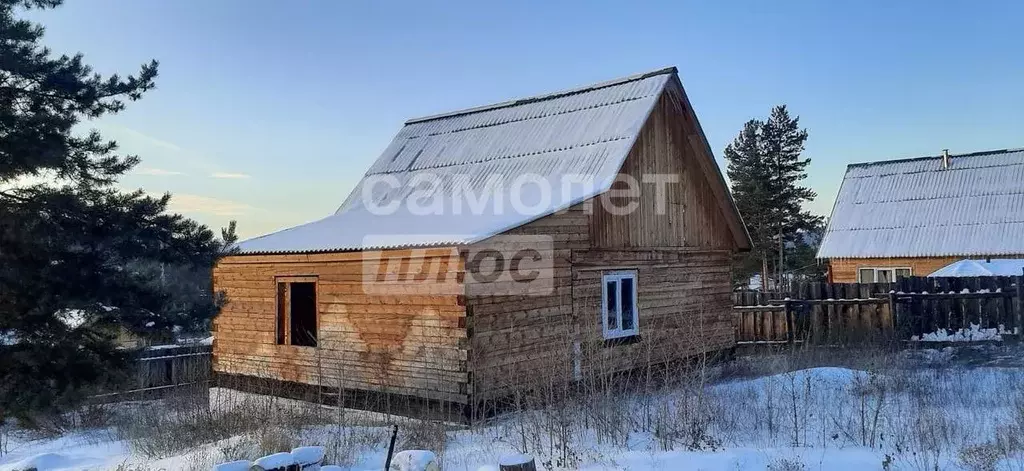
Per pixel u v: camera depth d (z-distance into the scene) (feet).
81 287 33.32
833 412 38.73
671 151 56.49
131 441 42.01
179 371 59.00
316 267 47.62
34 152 32.78
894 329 62.64
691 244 57.77
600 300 48.67
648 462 30.91
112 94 37.40
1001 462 29.14
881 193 105.91
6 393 32.32
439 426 37.42
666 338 54.08
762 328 69.31
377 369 44.01
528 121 61.21
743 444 33.81
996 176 98.73
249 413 42.11
